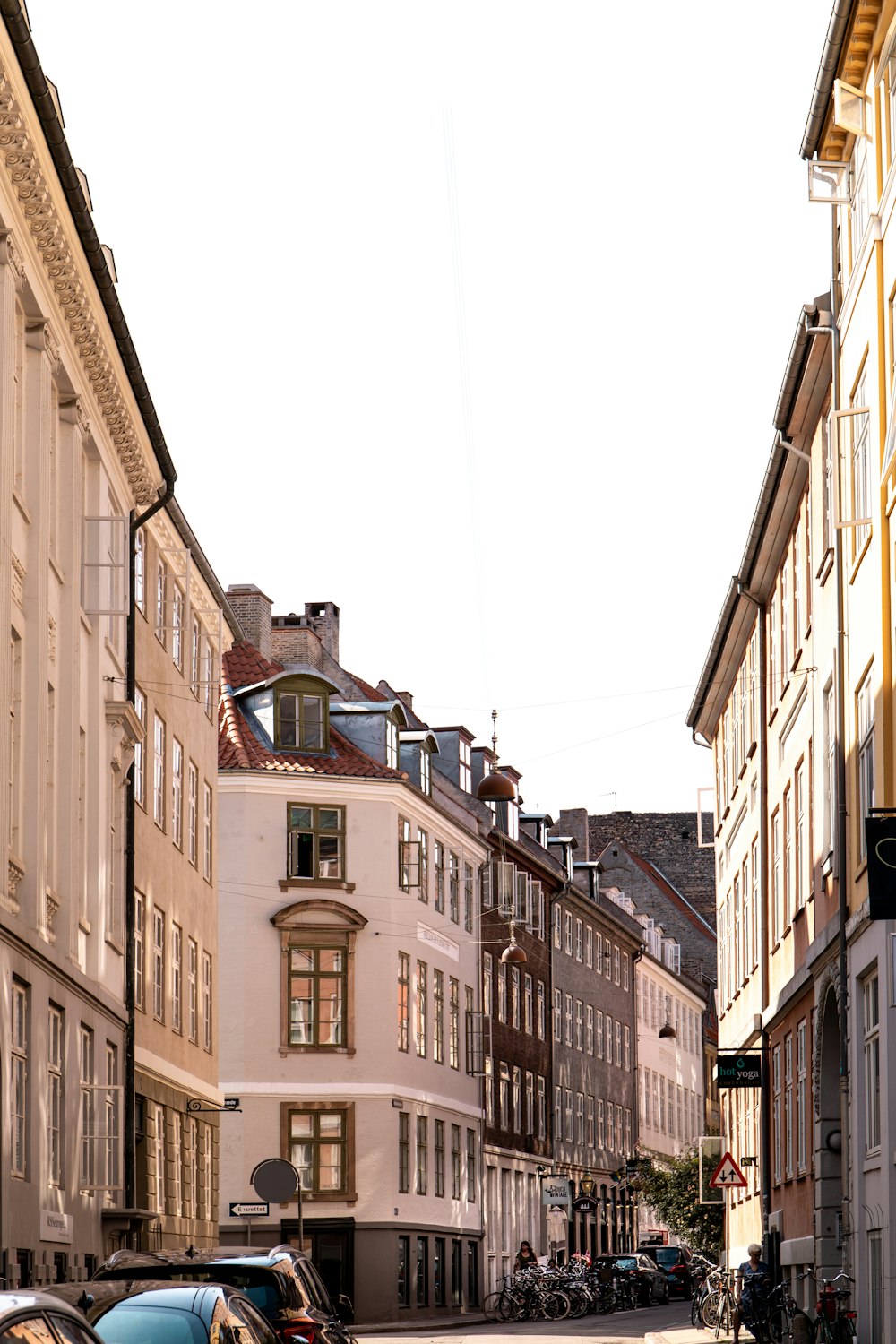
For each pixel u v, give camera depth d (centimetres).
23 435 2578
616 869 11550
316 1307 1642
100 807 3108
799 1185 3328
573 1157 8288
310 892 5816
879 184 2488
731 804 4675
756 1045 4047
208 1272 1533
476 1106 6781
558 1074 8119
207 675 4600
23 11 2138
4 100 2211
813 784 3164
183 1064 4144
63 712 2841
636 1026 9781
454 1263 6391
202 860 4491
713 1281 4228
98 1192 3009
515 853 7550
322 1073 5728
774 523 3544
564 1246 7975
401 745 6372
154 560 3881
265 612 6512
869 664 2553
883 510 2439
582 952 8731
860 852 2586
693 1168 6469
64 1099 2772
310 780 5866
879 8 2444
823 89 2630
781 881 3644
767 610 3900
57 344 2742
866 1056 2567
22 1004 2497
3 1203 2272
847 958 2678
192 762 4353
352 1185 5684
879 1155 2420
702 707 5041
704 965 11700
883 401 2462
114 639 3359
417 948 6144
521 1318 5731
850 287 2692
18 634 2505
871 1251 2497
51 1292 1217
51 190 2470
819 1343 2520
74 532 2908
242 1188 5588
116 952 3300
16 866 2436
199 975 4394
